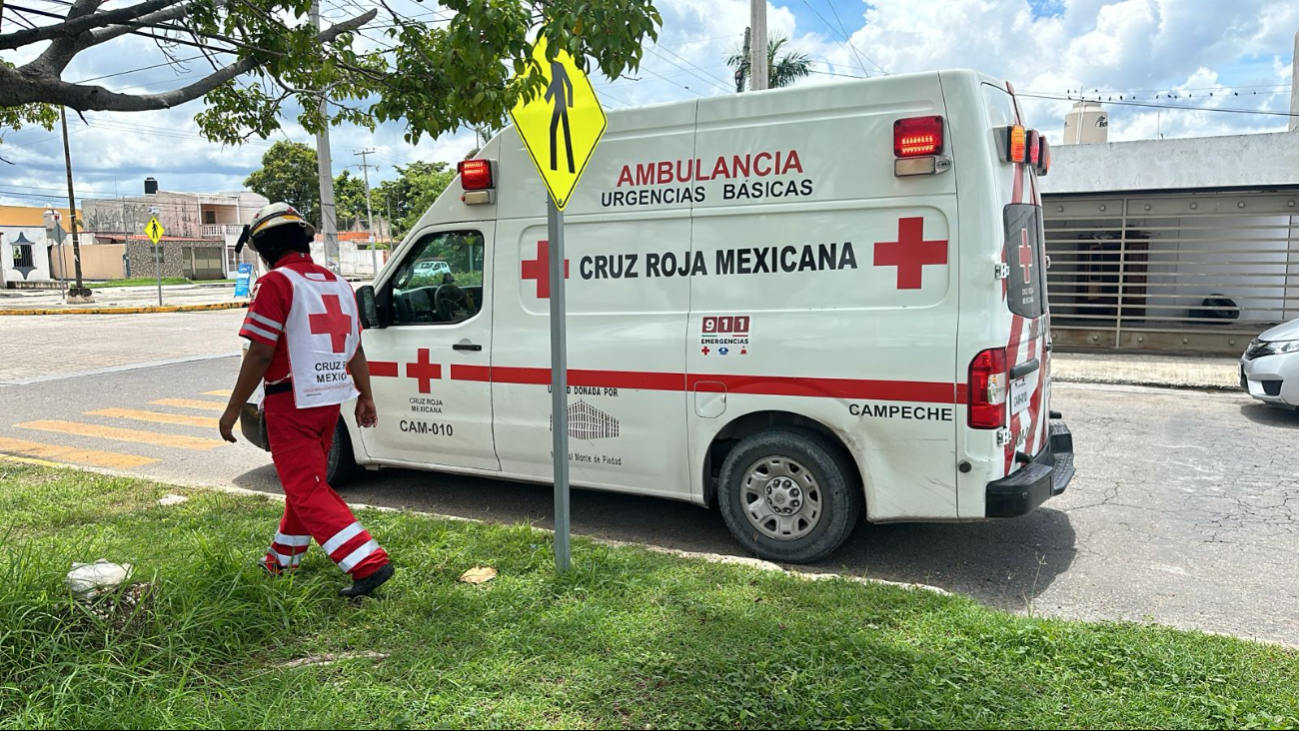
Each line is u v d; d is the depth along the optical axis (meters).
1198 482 6.73
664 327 5.11
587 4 3.92
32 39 4.41
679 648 3.44
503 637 3.55
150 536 4.84
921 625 3.69
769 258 4.83
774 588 4.12
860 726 2.89
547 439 5.55
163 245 54.66
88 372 13.02
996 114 4.64
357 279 49.75
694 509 5.99
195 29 5.28
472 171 5.64
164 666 3.20
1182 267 13.98
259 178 62.28
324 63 5.62
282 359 3.87
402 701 3.03
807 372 4.73
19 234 47.84
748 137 4.86
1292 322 9.39
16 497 5.83
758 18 14.17
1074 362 12.90
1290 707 3.03
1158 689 3.16
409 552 4.57
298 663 3.36
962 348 4.38
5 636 3.06
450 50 4.29
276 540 4.07
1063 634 3.57
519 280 5.58
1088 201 13.82
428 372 5.93
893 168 4.54
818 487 4.78
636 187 5.17
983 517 4.46
